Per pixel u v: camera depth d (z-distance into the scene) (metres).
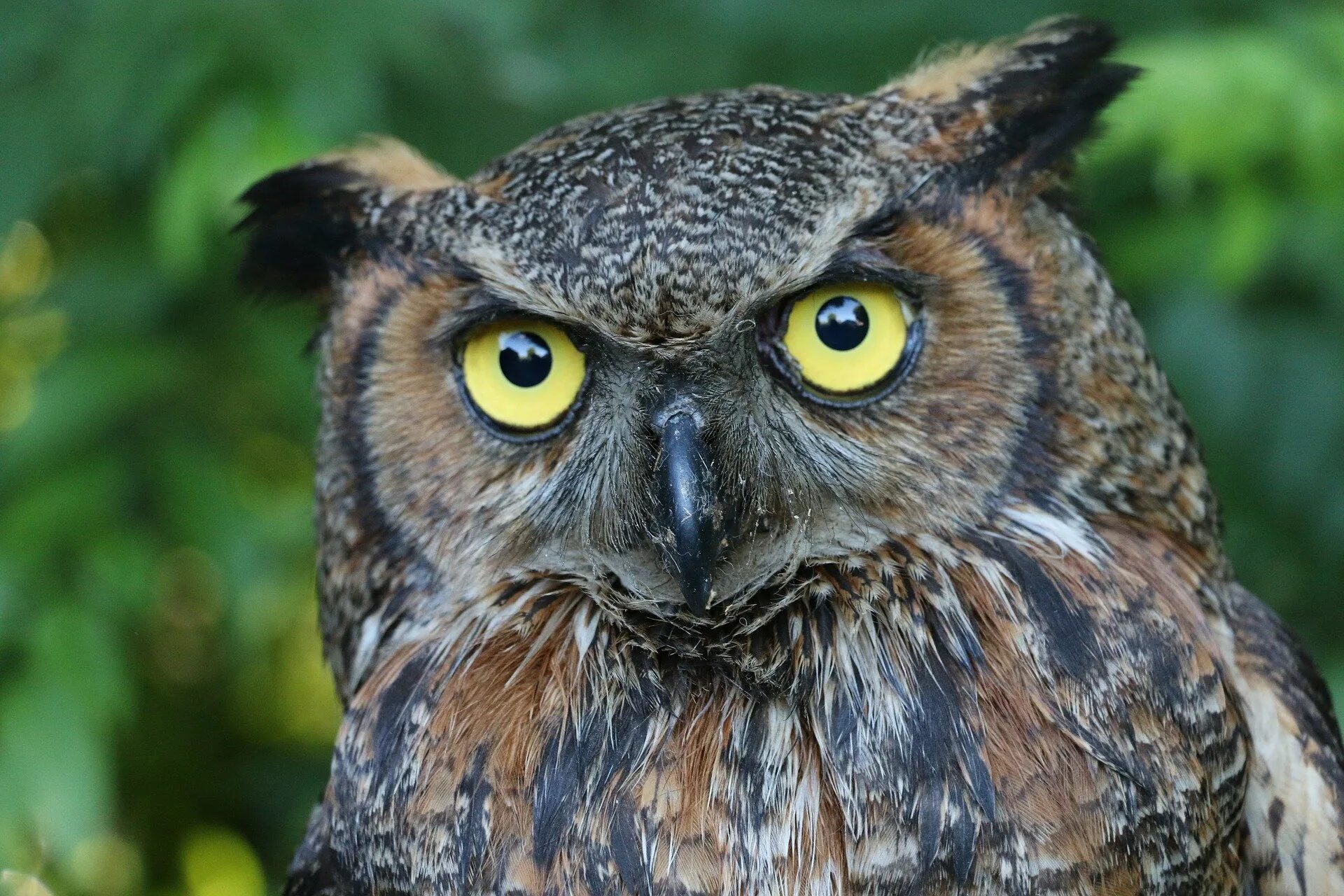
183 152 2.28
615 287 2.06
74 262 2.37
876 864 2.05
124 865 2.71
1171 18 2.35
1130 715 2.06
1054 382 2.07
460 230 2.08
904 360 2.07
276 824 2.70
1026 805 2.05
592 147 2.08
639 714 2.07
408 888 2.07
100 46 2.29
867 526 2.08
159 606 2.50
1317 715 2.10
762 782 2.06
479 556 2.09
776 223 2.06
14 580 2.29
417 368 2.08
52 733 2.27
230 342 2.33
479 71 2.33
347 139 2.28
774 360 2.07
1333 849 2.09
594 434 2.08
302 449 2.46
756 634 2.08
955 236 2.07
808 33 2.34
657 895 2.05
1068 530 2.07
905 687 2.06
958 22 2.34
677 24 2.39
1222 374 2.30
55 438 2.30
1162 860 2.06
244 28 2.29
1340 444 2.30
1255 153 2.27
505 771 2.06
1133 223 2.33
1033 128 2.08
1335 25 2.29
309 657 2.83
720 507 2.07
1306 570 2.32
